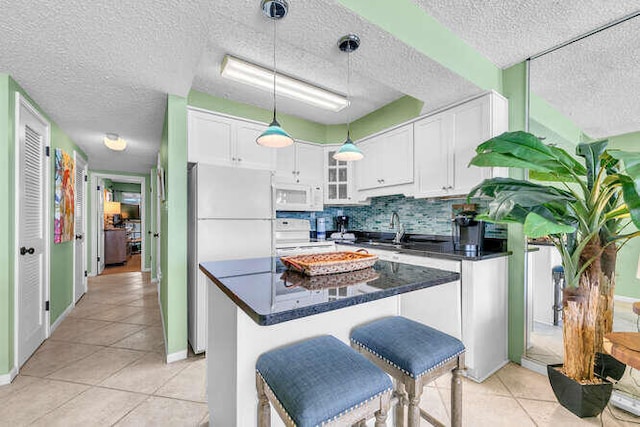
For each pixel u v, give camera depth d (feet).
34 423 5.04
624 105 5.85
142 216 19.57
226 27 6.32
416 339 3.72
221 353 4.23
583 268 4.85
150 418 5.17
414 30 5.37
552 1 5.13
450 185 7.84
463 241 7.80
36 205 7.96
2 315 6.29
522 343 7.12
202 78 8.55
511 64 7.27
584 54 6.27
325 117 11.83
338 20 4.65
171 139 7.45
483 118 7.08
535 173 5.92
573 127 6.41
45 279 8.50
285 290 3.49
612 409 5.39
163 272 9.49
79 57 5.68
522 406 5.51
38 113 7.92
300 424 2.47
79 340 8.47
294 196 11.37
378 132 10.50
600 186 4.67
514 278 7.27
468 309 6.47
